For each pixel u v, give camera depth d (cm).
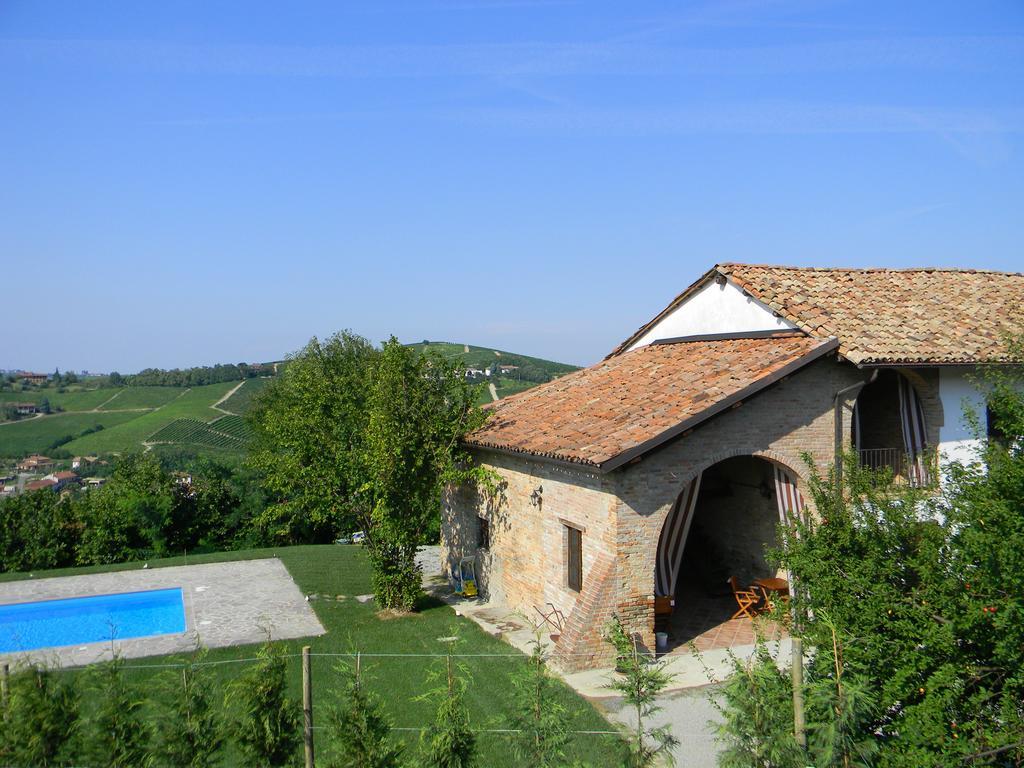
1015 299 2191
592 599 1529
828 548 1012
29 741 890
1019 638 798
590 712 1297
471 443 2134
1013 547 819
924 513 1088
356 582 2408
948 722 823
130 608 2320
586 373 2406
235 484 3484
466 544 2314
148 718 907
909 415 1864
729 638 1692
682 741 1180
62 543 2931
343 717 896
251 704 902
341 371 4378
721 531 2123
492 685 1452
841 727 828
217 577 2534
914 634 860
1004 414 1226
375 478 1970
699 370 1856
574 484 1700
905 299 2080
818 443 1702
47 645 1941
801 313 1853
